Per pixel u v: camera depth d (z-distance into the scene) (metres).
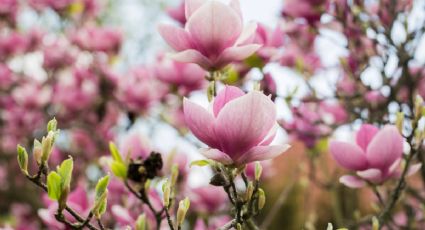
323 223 6.28
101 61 5.71
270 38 2.49
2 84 6.57
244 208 1.84
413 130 2.06
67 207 1.65
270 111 1.57
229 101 1.58
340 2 3.14
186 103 1.62
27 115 6.45
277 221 8.95
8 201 6.73
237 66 2.54
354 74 3.24
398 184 2.10
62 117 6.06
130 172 2.04
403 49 3.13
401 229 3.18
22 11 6.85
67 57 6.54
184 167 2.94
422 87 3.53
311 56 4.04
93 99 5.82
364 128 2.17
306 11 3.23
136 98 4.73
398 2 3.14
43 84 6.54
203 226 3.04
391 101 3.18
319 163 4.21
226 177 1.72
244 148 1.61
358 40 3.21
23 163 1.65
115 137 5.89
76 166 5.74
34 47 6.73
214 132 1.61
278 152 1.60
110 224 2.82
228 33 1.85
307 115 3.61
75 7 6.34
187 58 1.88
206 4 1.81
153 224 2.42
